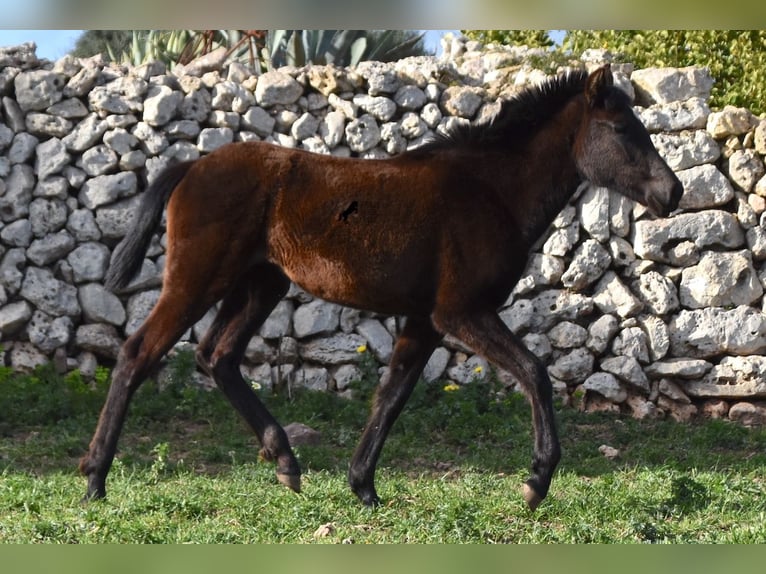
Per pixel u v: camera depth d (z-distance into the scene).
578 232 9.91
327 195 5.98
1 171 9.49
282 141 9.88
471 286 5.91
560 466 7.74
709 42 11.46
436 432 8.76
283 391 9.63
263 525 5.78
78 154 9.67
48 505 6.02
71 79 9.73
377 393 6.35
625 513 6.20
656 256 9.84
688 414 9.66
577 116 6.16
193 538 5.45
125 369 6.04
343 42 13.30
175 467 7.34
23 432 8.23
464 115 10.11
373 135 9.95
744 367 9.62
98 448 6.02
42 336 9.37
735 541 5.52
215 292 6.09
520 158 6.14
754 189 9.94
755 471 7.58
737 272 9.77
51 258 9.51
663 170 5.99
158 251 9.71
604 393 9.66
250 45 12.58
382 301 6.04
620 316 9.84
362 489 6.23
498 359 5.87
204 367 6.54
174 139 9.80
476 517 5.86
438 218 5.92
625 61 10.98
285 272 6.16
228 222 6.01
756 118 10.02
